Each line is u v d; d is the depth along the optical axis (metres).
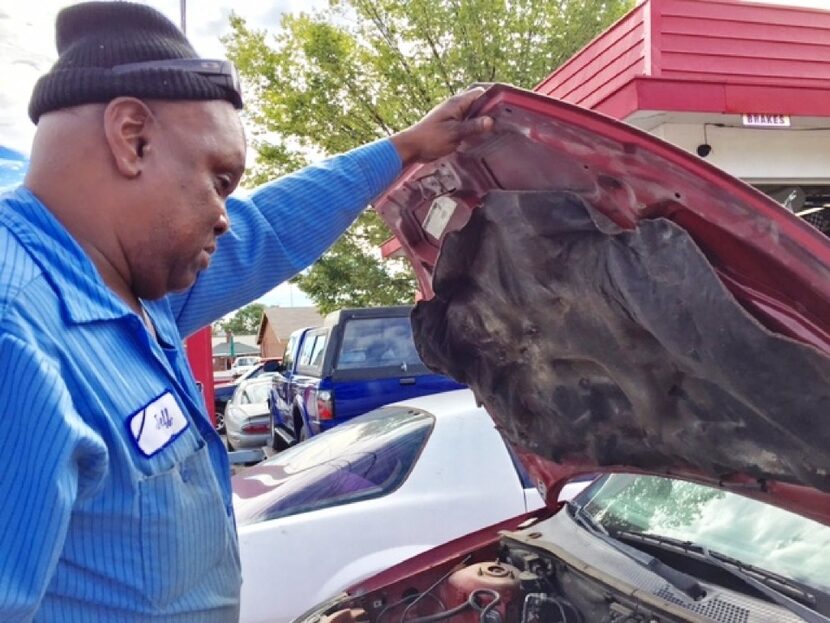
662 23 5.20
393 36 15.00
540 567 2.38
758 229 1.31
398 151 1.93
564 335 1.85
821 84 5.16
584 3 15.11
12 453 1.00
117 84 1.24
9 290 1.07
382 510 3.58
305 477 3.94
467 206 1.90
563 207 1.58
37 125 1.32
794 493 1.68
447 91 14.75
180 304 1.77
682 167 1.34
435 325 2.13
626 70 5.48
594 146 1.42
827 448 1.40
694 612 1.85
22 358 1.02
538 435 2.29
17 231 1.17
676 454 1.89
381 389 7.70
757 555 1.99
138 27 1.29
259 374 17.53
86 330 1.19
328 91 14.87
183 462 1.32
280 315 49.28
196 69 1.31
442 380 7.92
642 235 1.46
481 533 2.74
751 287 1.40
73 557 1.16
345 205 2.01
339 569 3.44
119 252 1.32
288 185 2.03
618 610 1.99
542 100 1.44
